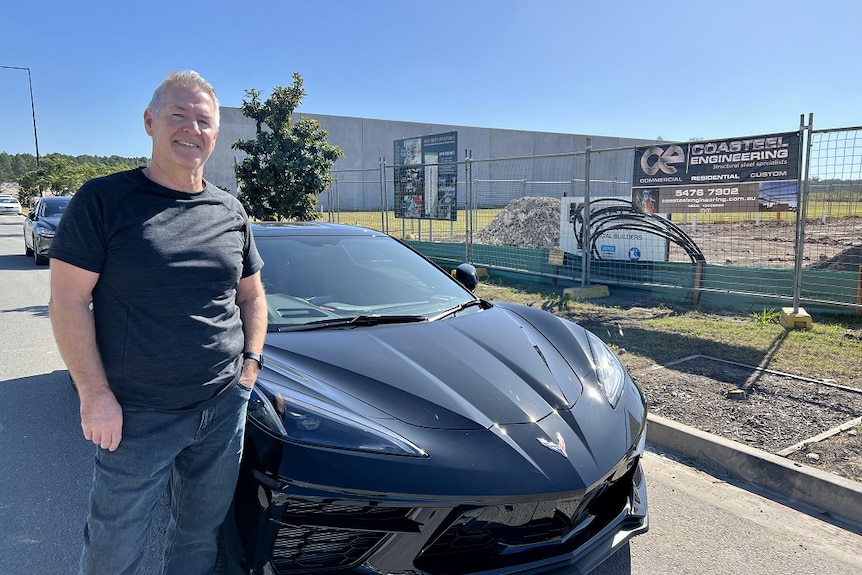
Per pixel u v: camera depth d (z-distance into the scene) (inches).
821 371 193.6
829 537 113.4
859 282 259.1
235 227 76.4
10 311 323.3
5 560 104.9
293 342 106.0
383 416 84.7
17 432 158.9
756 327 252.1
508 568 79.9
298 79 396.5
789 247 520.4
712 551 108.4
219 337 71.8
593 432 92.0
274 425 80.9
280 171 396.8
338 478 74.9
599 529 90.8
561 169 1530.5
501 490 77.6
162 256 66.6
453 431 84.1
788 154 253.1
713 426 153.6
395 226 785.6
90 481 133.0
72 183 1504.7
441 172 498.0
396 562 76.2
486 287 368.2
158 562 103.7
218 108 74.3
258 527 77.1
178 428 69.8
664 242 331.6
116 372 66.7
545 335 123.3
